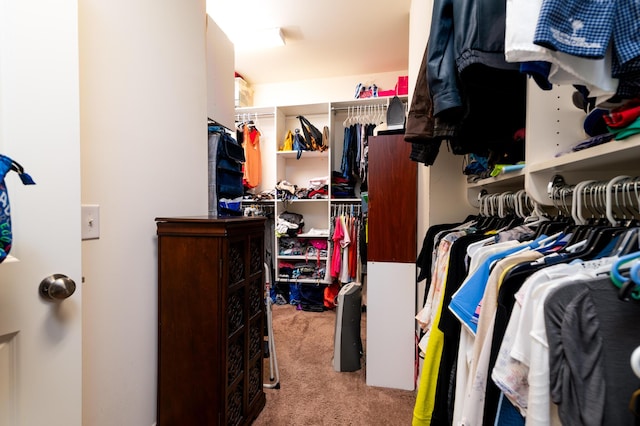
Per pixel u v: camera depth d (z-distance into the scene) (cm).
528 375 52
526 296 55
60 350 74
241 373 136
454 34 76
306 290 335
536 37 42
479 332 71
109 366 105
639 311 45
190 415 120
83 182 97
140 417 119
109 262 106
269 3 232
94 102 100
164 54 134
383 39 281
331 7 237
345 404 165
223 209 191
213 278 118
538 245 81
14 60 67
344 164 328
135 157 117
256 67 337
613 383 43
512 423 60
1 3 66
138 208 119
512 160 111
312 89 369
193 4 155
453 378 97
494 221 134
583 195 78
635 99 54
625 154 61
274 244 347
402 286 180
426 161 130
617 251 60
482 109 100
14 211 66
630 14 41
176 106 142
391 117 188
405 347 180
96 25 101
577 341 46
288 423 150
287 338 251
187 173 149
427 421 107
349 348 199
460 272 100
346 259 312
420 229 189
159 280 122
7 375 65
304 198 334
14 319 65
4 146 66
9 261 65
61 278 72
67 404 75
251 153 343
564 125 87
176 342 121
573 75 49
